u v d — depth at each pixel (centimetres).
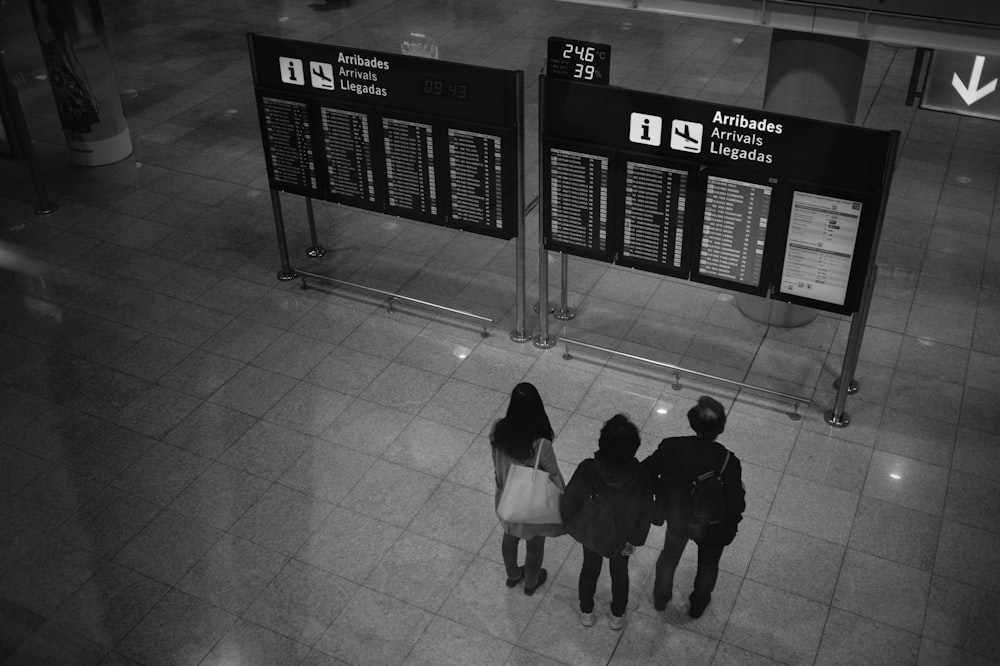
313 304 754
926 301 734
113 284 786
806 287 592
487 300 751
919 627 493
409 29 1295
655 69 1143
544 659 485
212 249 827
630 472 439
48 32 888
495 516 567
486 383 668
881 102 1041
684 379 663
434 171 668
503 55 1195
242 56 1218
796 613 502
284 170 729
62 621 514
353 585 528
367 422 638
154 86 1137
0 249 836
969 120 998
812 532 546
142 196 909
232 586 530
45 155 994
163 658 494
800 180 557
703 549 466
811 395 645
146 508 582
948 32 495
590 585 482
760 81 1105
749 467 591
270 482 596
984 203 859
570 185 631
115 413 655
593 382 664
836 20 512
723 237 604
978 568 522
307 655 492
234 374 685
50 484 601
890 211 848
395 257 809
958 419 622
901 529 546
